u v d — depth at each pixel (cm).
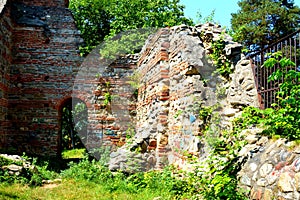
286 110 538
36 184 844
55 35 1458
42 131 1409
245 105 765
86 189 803
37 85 1426
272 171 504
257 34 2780
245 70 792
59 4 1518
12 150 1330
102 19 2361
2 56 1296
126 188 798
